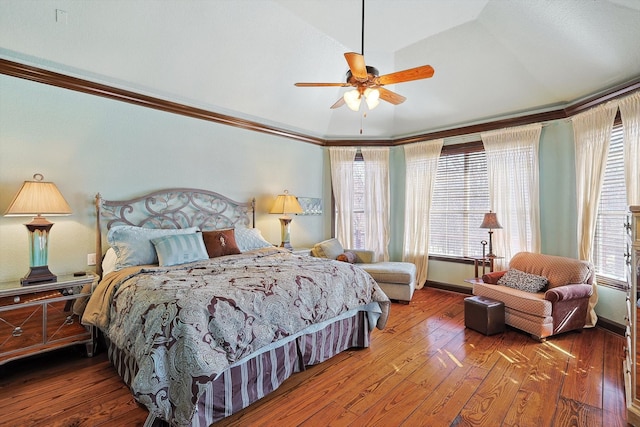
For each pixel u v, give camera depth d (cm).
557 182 397
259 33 340
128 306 212
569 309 321
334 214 564
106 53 298
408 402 213
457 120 476
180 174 386
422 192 523
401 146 555
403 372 253
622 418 195
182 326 176
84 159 316
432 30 351
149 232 321
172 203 377
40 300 254
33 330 251
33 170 288
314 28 354
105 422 192
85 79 308
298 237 525
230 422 194
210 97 387
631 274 196
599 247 361
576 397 218
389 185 556
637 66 288
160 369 171
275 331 214
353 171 556
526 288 349
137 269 267
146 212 356
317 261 314
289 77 409
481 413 201
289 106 457
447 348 297
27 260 286
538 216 407
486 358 276
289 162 511
